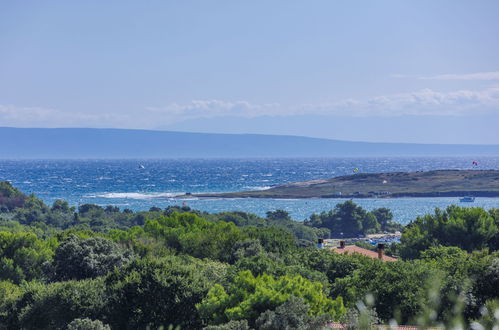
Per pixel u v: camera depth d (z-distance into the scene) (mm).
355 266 65000
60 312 51812
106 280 56500
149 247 85312
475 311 28250
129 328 50125
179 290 51844
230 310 42719
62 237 92750
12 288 61844
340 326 37219
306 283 45750
